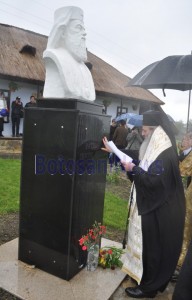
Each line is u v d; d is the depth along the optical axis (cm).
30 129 299
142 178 270
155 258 277
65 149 281
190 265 182
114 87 1888
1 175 699
